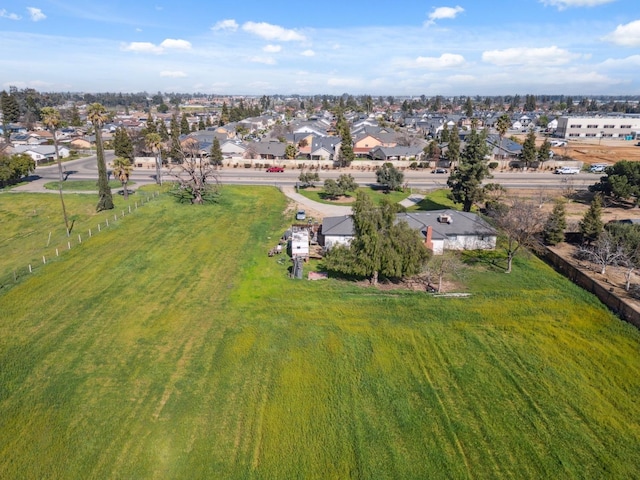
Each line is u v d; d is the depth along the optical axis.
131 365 26.27
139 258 42.88
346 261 36.69
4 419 21.77
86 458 19.69
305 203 66.25
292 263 42.09
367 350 28.05
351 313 32.50
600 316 31.95
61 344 28.17
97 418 22.03
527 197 69.56
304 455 19.98
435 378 25.36
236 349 27.95
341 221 47.94
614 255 38.84
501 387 24.56
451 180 58.47
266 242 48.31
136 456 19.86
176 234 50.34
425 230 45.88
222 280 38.22
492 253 45.84
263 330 30.23
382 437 21.03
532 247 45.34
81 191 70.94
